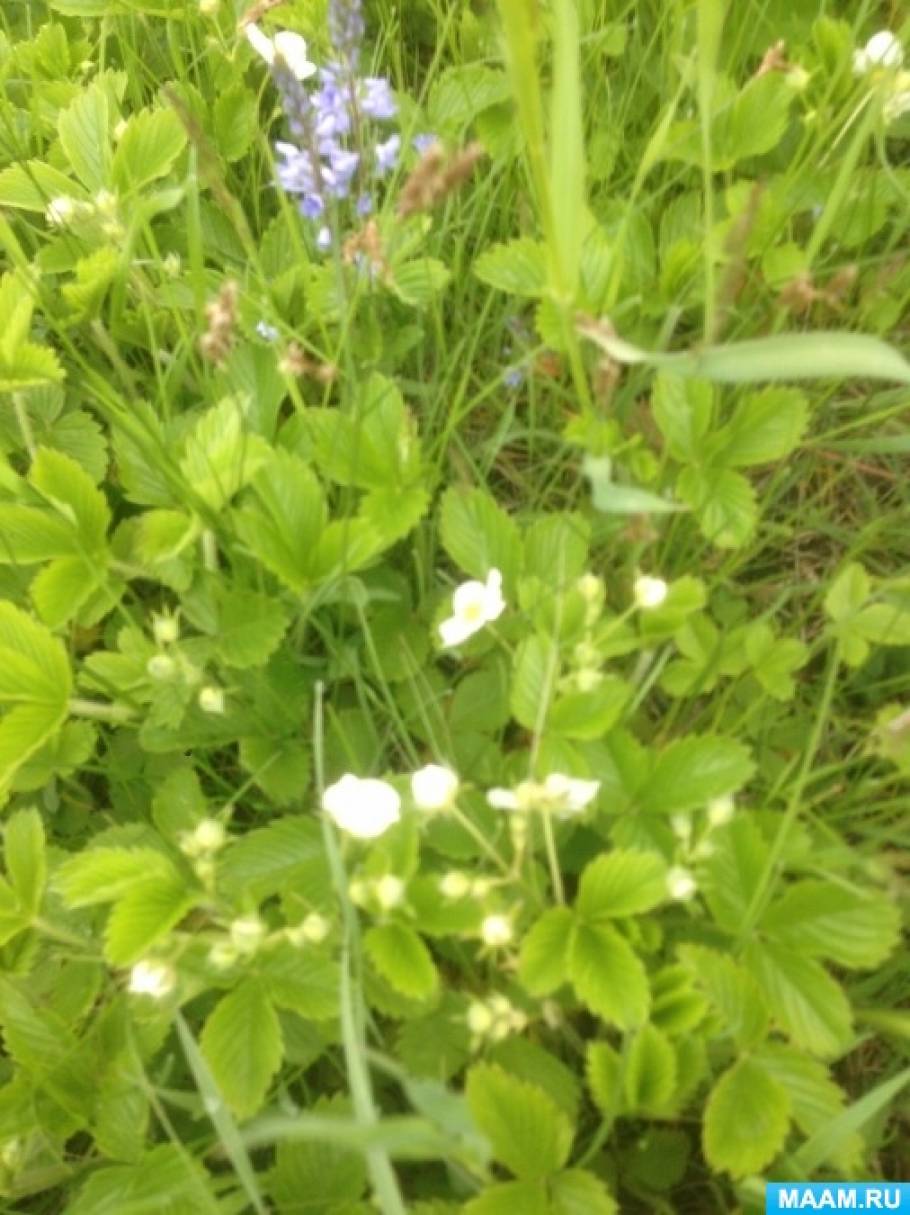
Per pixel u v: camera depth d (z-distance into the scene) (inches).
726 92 14.4
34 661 11.4
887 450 13.2
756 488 14.8
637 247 14.4
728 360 9.1
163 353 14.4
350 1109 10.3
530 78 8.7
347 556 11.7
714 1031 9.8
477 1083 9.2
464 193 16.1
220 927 11.2
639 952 10.6
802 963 10.1
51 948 11.3
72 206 14.2
